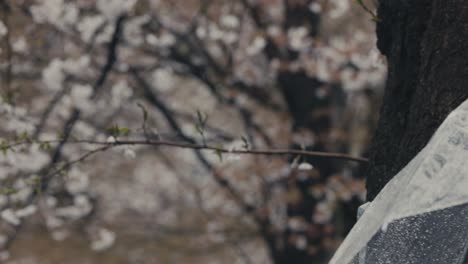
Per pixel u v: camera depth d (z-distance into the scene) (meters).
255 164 10.80
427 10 2.20
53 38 10.77
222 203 12.94
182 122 13.23
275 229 11.37
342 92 11.38
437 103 2.04
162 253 13.91
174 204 14.09
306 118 11.09
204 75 11.39
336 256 1.58
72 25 10.65
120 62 11.22
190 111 13.83
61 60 10.81
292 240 11.00
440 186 1.46
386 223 1.47
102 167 13.70
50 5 9.85
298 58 11.14
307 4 10.79
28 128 8.05
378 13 2.43
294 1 10.70
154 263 13.89
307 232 11.16
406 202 1.47
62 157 10.80
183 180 13.24
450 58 2.04
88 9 10.64
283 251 11.48
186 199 14.02
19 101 10.61
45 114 9.80
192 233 13.21
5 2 9.19
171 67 11.65
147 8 11.20
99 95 11.03
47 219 12.04
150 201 14.08
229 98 11.42
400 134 2.22
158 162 14.16
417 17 2.21
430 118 2.05
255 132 11.36
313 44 10.58
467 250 1.40
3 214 7.68
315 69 10.50
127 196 13.96
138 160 13.99
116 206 13.87
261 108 12.09
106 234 12.05
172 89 13.48
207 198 13.04
